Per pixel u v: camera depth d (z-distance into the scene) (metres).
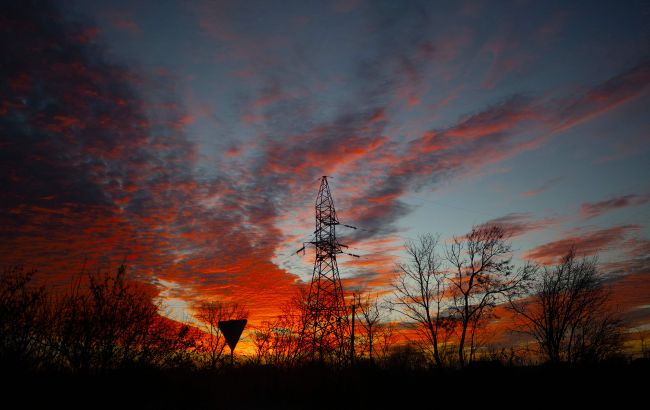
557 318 33.25
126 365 13.21
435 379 25.41
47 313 11.88
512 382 24.12
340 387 21.95
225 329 18.28
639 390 22.39
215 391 18.39
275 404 19.22
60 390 11.48
